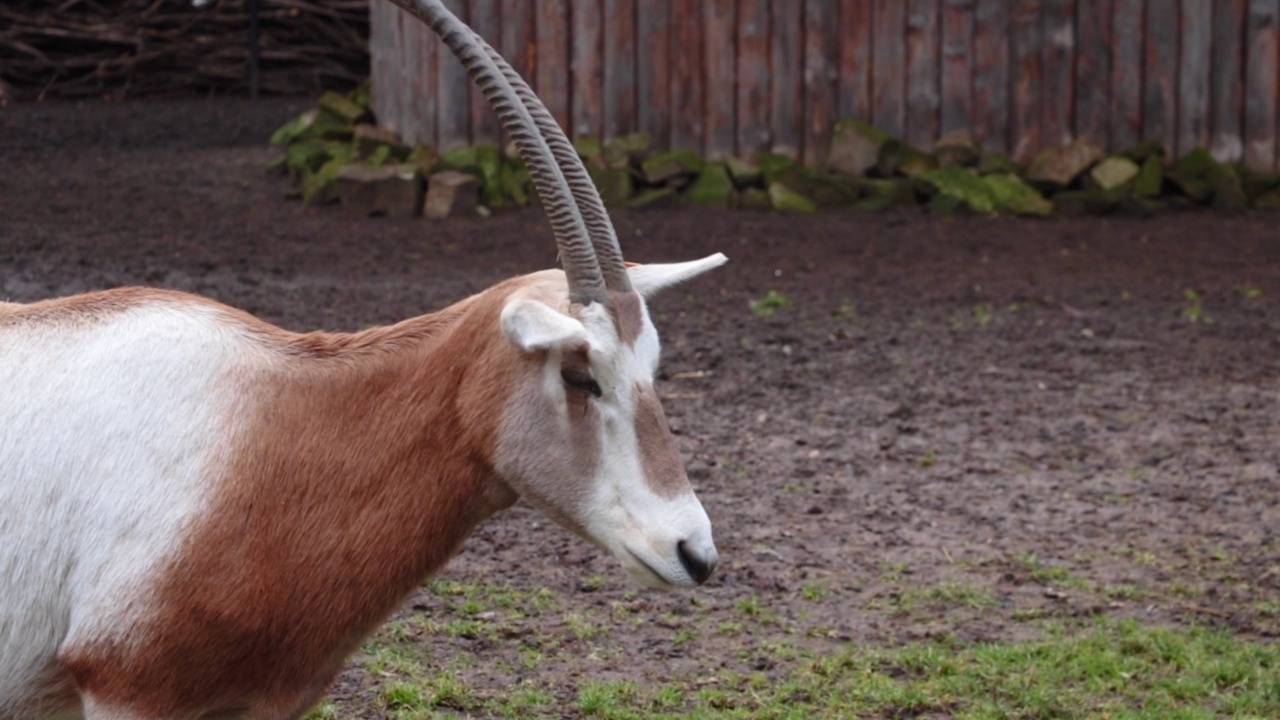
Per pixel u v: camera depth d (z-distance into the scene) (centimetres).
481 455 435
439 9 438
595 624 687
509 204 1900
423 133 1986
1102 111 1966
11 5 2866
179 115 2625
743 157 1989
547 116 441
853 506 870
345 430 432
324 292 1361
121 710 404
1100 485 917
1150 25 1948
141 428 414
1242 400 1110
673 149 1992
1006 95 1975
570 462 430
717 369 1173
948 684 635
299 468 425
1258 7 1928
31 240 1545
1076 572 775
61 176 1983
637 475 425
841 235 1753
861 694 622
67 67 2883
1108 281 1534
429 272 1494
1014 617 716
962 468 945
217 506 410
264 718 426
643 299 464
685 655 660
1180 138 1969
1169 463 961
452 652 647
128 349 426
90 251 1505
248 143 2328
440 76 1964
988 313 1388
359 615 430
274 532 417
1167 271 1585
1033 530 838
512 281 445
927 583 756
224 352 432
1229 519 858
